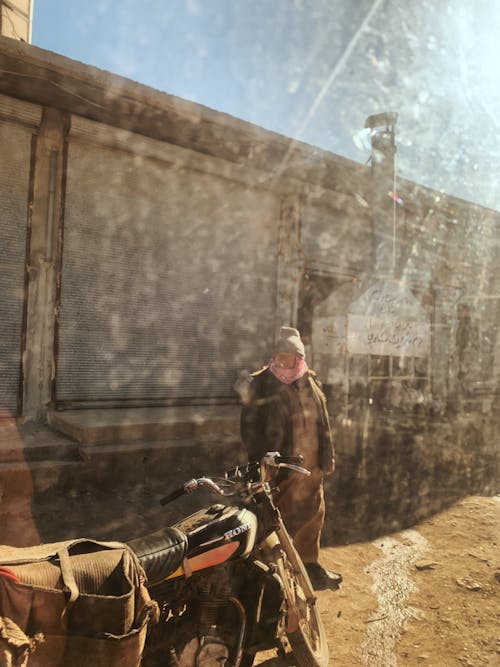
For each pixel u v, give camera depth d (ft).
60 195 20.44
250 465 7.70
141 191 22.66
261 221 26.66
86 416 19.42
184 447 17.79
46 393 19.94
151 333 22.85
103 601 4.86
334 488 17.42
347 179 29.01
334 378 29.48
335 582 10.76
